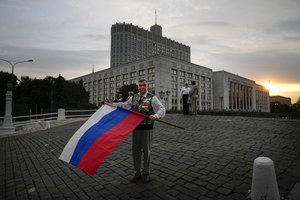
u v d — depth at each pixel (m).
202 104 99.38
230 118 13.31
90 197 3.87
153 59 85.19
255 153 5.49
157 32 162.62
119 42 136.62
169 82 85.50
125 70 96.69
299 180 3.84
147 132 4.18
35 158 7.26
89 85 118.88
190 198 3.51
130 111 4.18
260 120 11.63
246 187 3.72
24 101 67.31
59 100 69.69
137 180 4.36
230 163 4.88
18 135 14.55
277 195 3.09
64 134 11.79
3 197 4.32
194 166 4.88
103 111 4.38
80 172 5.29
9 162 7.10
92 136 3.90
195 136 7.96
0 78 67.44
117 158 6.09
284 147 5.86
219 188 3.76
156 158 5.67
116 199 3.69
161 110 4.07
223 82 106.44
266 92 157.00
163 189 3.89
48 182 4.86
